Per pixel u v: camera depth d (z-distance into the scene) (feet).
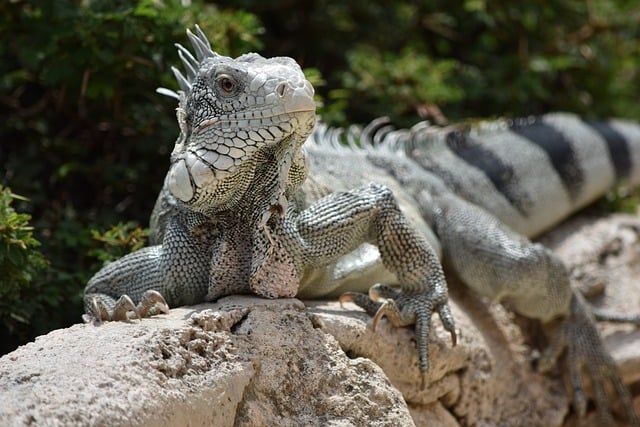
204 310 35.24
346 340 38.65
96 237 46.96
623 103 82.89
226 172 34.60
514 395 48.85
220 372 33.22
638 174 65.26
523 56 74.90
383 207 40.78
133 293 39.60
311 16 72.54
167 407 30.37
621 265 59.77
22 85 59.88
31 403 27.27
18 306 44.52
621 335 55.42
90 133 59.52
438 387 43.47
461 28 77.61
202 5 58.65
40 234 50.52
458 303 49.85
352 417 35.83
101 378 29.35
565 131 62.49
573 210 62.64
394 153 54.85
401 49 75.25
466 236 49.70
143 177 57.52
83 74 52.42
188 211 38.81
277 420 34.47
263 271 37.55
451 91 65.10
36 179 57.72
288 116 33.94
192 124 35.76
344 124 61.52
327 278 41.93
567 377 51.88
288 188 37.50
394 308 40.16
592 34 78.48
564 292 50.39
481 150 58.49
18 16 54.13
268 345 35.53
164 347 32.30
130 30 49.90
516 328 51.78
